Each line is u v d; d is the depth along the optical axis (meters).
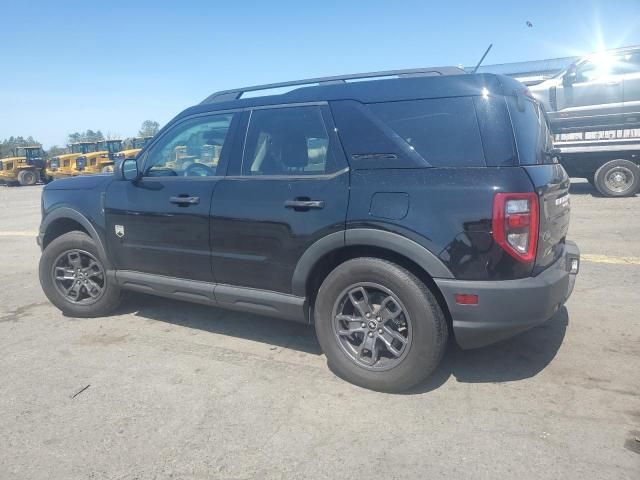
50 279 4.91
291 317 3.69
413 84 3.33
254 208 3.66
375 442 2.82
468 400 3.21
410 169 3.18
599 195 11.42
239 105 3.97
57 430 3.02
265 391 3.41
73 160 30.44
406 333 3.26
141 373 3.72
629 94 11.03
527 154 3.12
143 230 4.30
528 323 3.01
